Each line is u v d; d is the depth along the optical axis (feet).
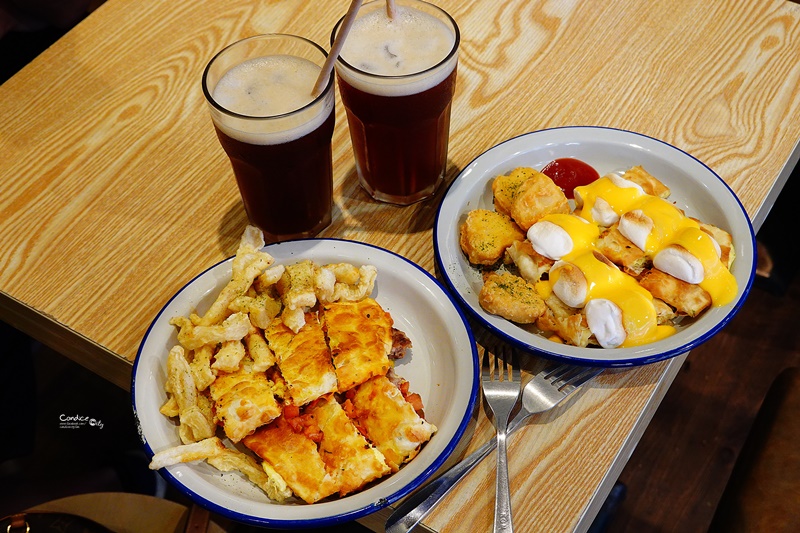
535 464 1.63
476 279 1.92
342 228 2.06
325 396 1.63
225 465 1.56
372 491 1.47
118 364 1.86
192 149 2.24
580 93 2.35
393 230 2.06
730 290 1.77
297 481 1.52
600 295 1.75
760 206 2.08
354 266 1.86
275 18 2.60
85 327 1.87
